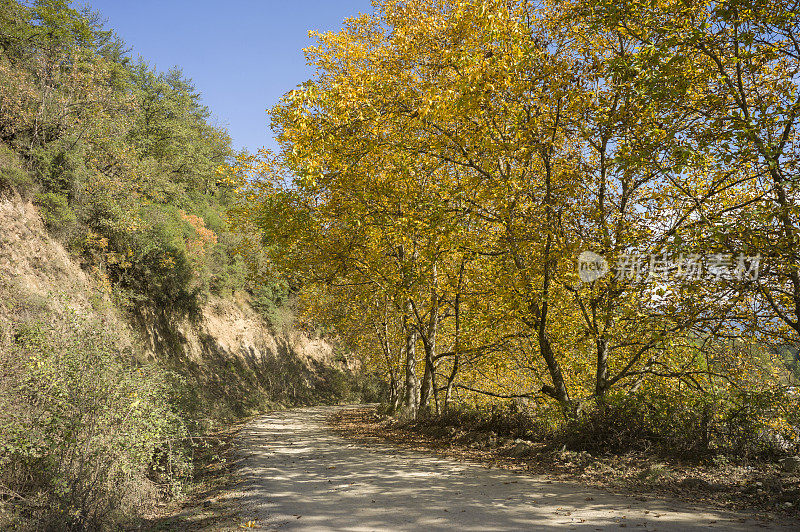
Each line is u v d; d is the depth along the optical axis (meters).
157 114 34.53
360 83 11.76
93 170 20.84
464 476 9.20
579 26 11.85
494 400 19.14
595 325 12.35
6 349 8.39
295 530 6.03
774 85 9.92
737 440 8.73
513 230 11.56
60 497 6.61
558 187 11.73
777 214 8.14
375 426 20.14
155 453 9.46
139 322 23.89
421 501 7.30
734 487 7.25
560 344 14.14
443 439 14.30
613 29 10.71
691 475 7.98
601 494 7.38
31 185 17.97
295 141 11.95
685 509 6.39
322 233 15.55
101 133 22.05
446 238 12.19
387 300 24.77
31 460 7.02
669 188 11.91
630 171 10.77
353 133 12.37
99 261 21.02
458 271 15.98
